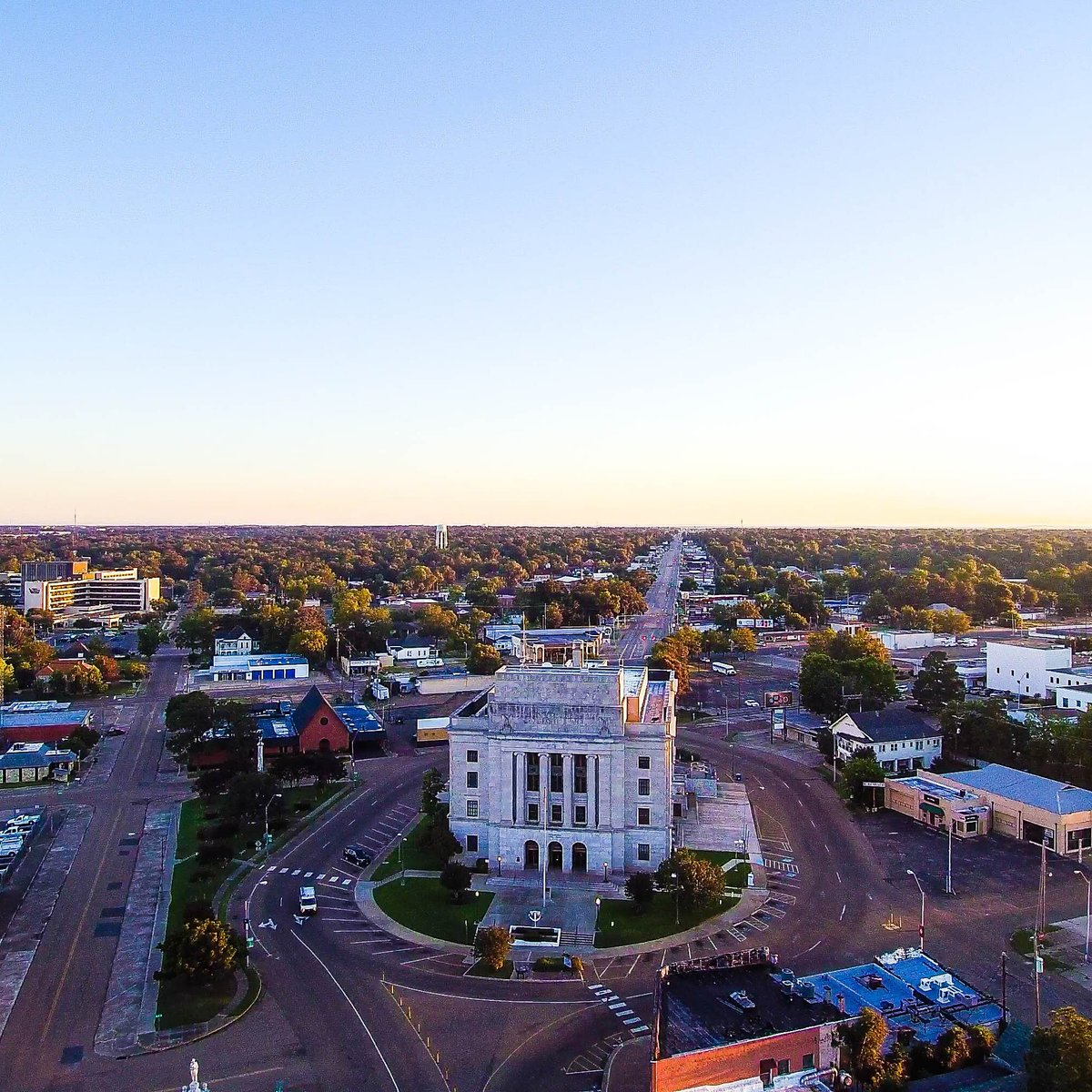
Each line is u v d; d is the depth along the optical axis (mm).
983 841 143000
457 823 136625
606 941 109812
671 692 171375
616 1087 81000
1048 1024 88938
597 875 130500
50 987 98562
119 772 184125
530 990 98188
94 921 114875
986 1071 77438
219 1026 90938
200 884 126812
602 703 133375
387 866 133625
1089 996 95000
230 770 166250
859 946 107000
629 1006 94625
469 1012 93875
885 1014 84250
